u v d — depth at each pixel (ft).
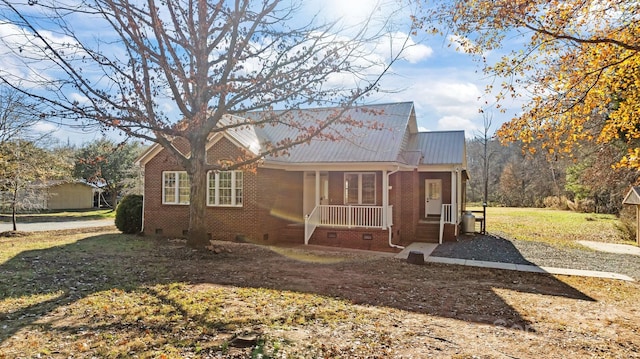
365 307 21.86
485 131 121.49
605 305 24.16
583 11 25.85
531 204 151.53
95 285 25.02
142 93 36.29
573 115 28.81
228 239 48.85
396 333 17.76
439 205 62.34
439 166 55.16
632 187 53.83
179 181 52.60
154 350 15.10
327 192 56.44
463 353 15.67
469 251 46.47
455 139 59.93
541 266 37.45
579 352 16.22
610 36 26.16
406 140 58.70
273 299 22.71
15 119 57.00
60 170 77.71
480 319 20.49
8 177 58.23
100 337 16.30
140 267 30.99
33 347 15.11
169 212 52.90
